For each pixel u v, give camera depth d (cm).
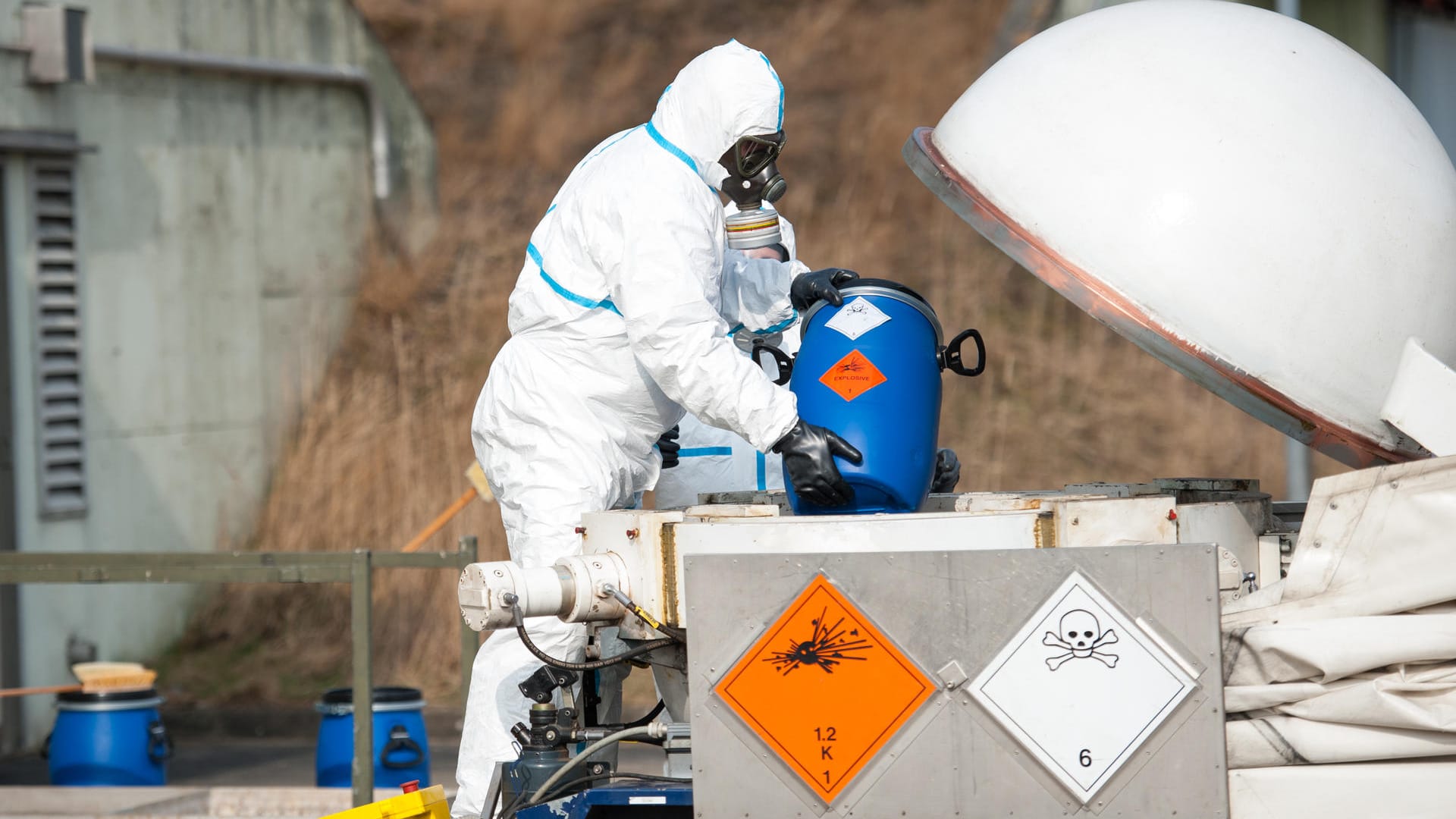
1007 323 3762
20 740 2861
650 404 1456
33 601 2911
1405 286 1141
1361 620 1014
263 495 3491
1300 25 1244
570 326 1424
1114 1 4188
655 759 2338
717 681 1045
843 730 1030
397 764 2178
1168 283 1125
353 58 3950
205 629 3275
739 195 1414
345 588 3309
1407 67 3534
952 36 4669
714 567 1043
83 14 3012
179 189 3366
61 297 3053
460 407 3578
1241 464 3309
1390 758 1006
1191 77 1165
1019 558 1009
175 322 3331
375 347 3784
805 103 4550
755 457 1698
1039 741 1009
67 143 3044
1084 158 1155
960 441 3431
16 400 2952
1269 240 1119
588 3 5041
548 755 1188
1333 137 1145
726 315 1597
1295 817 1007
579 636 1445
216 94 3491
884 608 1023
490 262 4044
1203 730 1004
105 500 3130
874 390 1254
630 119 4616
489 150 4497
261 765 2711
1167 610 1001
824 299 1305
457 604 3194
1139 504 1095
